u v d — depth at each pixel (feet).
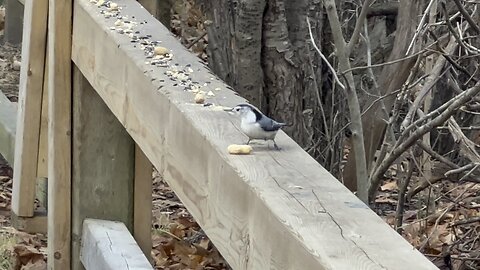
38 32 15.96
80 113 14.12
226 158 8.11
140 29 12.48
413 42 15.30
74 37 14.05
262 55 16.94
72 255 14.74
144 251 14.73
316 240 6.40
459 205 19.24
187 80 10.41
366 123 17.79
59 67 14.20
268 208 7.09
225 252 8.24
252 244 7.51
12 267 18.88
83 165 14.29
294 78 17.02
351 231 6.56
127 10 13.50
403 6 17.58
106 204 14.46
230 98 9.81
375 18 22.85
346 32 20.44
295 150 8.39
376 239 6.42
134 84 11.13
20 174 16.57
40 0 15.80
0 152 18.60
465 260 17.11
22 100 16.35
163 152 10.09
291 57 16.90
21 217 16.80
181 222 22.13
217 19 17.46
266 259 7.19
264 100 17.12
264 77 17.02
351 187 18.15
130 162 14.42
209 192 8.62
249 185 7.53
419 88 20.08
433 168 19.10
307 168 7.88
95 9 13.26
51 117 14.44
